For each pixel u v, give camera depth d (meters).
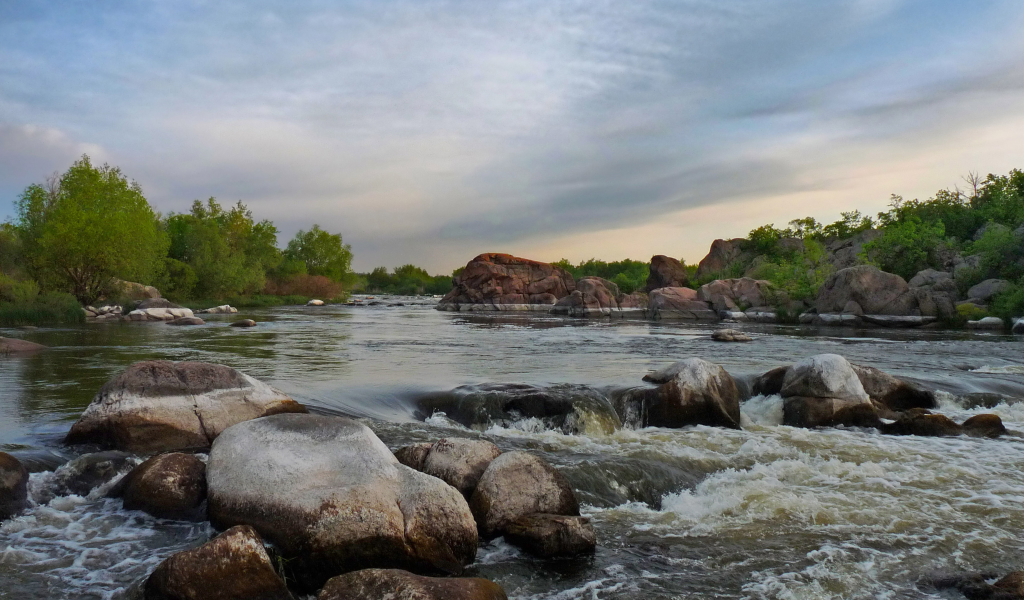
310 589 5.64
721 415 11.68
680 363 12.81
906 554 6.39
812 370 12.41
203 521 6.69
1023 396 14.48
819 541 6.67
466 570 5.99
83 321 34.41
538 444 9.86
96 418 8.70
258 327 32.69
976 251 42.56
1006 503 7.77
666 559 6.25
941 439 10.89
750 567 6.09
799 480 8.57
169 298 57.62
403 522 5.88
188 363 9.67
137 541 6.35
